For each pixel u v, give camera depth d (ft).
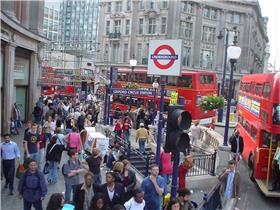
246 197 47.19
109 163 45.09
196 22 217.77
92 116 83.05
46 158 39.86
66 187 31.17
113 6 227.81
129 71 104.94
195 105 90.89
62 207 21.45
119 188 26.30
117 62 224.94
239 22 235.40
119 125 64.34
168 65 32.53
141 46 219.00
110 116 86.02
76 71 160.86
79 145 44.27
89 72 166.09
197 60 219.61
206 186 48.93
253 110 55.62
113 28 228.84
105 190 26.02
